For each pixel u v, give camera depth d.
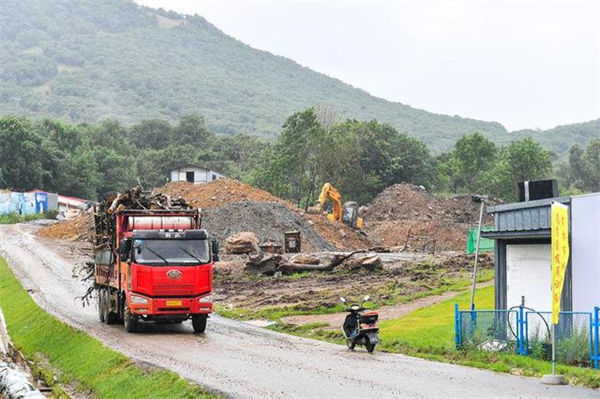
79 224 96.81
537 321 26.00
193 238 32.03
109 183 186.38
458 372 22.41
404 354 26.92
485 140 163.00
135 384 23.03
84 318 39.56
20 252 79.75
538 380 20.86
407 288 48.00
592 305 25.36
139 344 29.62
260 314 41.00
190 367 23.73
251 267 60.22
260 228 81.44
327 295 47.00
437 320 34.38
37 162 163.88
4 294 55.16
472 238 69.00
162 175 193.12
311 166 145.88
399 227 103.81
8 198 133.38
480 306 37.72
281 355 26.52
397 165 159.88
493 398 18.08
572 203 25.97
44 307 44.59
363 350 28.11
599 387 19.69
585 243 25.59
